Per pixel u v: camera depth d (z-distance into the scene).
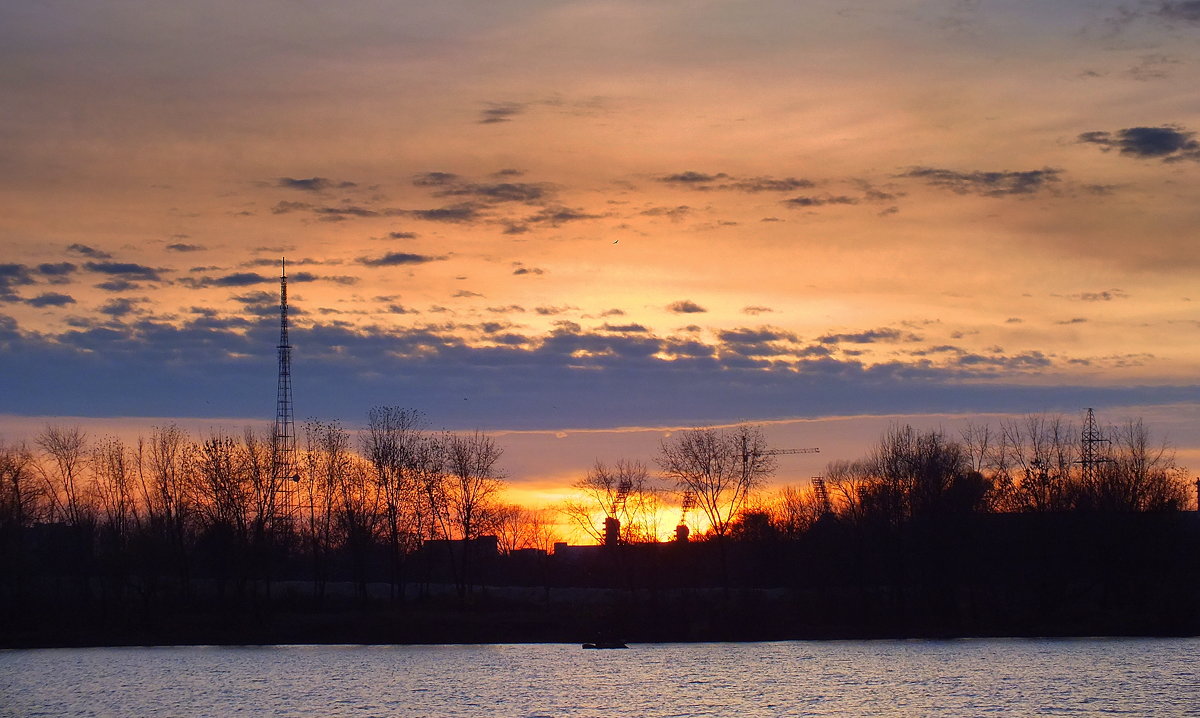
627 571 148.00
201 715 82.06
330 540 153.62
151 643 128.62
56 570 139.25
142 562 136.50
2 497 137.75
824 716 80.38
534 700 87.56
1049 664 104.31
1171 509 136.50
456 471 152.62
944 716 79.81
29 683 97.50
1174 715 79.69
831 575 140.75
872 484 145.75
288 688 94.00
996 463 150.50
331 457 156.62
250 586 153.62
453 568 151.75
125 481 150.50
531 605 143.38
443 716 81.50
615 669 104.50
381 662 111.31
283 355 151.38
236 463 143.62
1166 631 129.75
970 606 140.25
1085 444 149.62
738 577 157.12
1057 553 135.38
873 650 117.94
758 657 112.81
